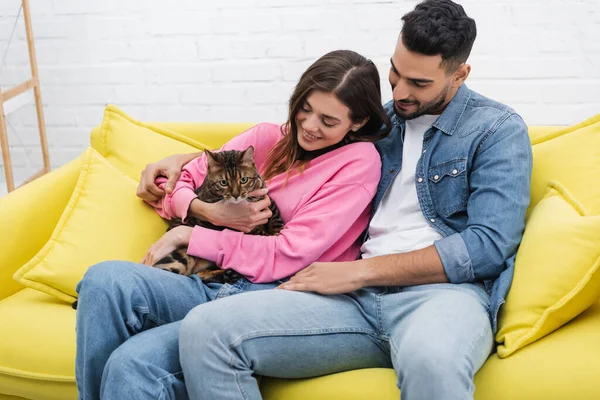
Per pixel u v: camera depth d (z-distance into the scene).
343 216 1.86
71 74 3.32
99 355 1.65
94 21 3.25
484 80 3.12
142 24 3.23
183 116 3.34
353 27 3.13
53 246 2.00
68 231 2.03
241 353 1.58
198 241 1.88
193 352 1.58
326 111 1.85
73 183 2.22
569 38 3.02
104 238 2.02
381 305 1.71
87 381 1.66
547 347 1.59
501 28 3.05
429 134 1.90
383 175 1.95
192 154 2.17
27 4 3.07
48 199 2.15
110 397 1.56
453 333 1.52
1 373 1.85
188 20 3.21
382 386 1.59
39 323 1.87
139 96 3.33
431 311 1.58
